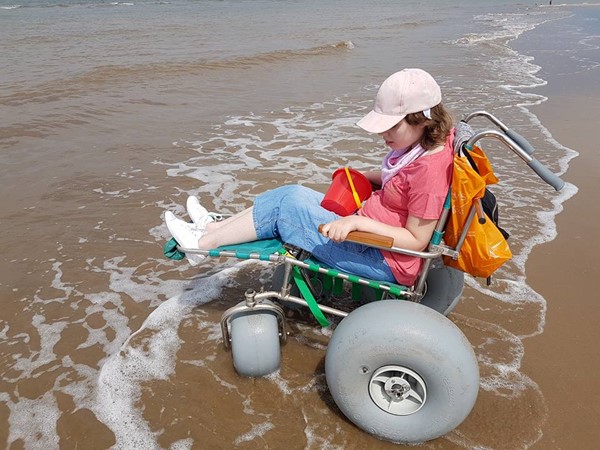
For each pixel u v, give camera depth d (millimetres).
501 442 2789
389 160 2848
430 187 2611
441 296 3465
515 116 8734
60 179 6133
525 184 6012
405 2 49250
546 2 55062
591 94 10250
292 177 6320
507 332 3631
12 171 6305
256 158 6922
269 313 3119
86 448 2805
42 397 3137
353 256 2973
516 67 13609
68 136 7586
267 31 20797
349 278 2984
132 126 8125
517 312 3836
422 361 2473
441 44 18141
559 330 3656
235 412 3014
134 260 4586
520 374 3252
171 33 19203
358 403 2697
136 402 3092
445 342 2469
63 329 3723
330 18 28125
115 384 3223
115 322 3801
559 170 6391
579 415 2959
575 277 4262
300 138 7727
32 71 11445
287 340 3520
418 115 2580
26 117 8305
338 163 6777
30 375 3305
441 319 2570
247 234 3215
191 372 3311
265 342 3055
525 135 7707
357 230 2746
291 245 3113
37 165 6516
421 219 2676
